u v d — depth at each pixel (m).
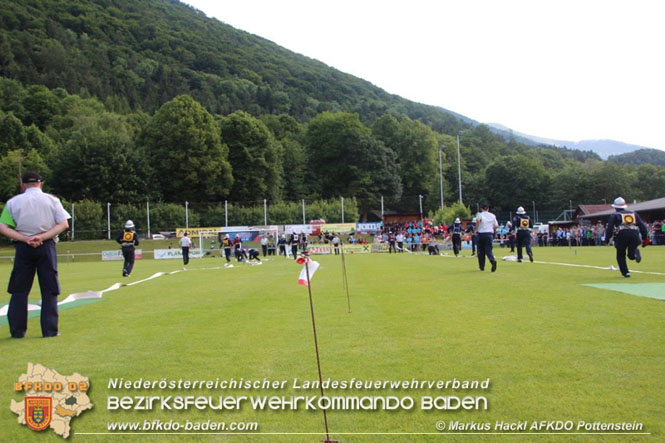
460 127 179.12
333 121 91.12
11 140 71.88
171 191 71.06
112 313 8.72
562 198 93.69
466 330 6.38
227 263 30.94
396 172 92.94
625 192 91.31
